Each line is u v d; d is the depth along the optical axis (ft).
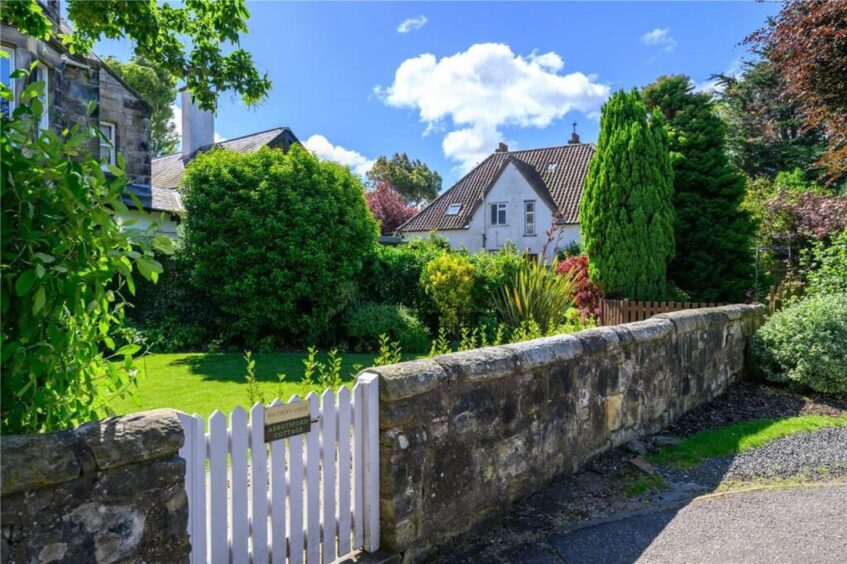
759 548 9.86
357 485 8.94
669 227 32.60
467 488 10.31
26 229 5.36
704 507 11.53
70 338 6.33
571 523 10.85
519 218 79.36
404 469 9.12
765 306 25.77
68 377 6.47
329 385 15.88
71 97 34.83
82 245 5.82
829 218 42.01
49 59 31.30
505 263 37.14
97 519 5.63
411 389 9.11
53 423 6.31
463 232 84.33
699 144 35.63
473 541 10.23
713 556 9.60
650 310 28.84
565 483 12.69
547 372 12.34
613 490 12.39
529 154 89.56
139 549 5.98
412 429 9.28
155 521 6.12
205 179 31.71
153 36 12.74
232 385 21.54
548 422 12.38
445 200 90.27
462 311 35.06
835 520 10.89
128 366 7.47
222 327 32.83
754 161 89.71
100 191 6.02
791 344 20.77
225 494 7.25
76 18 12.23
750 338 23.24
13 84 28.32
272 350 31.73
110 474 5.74
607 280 32.40
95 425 5.88
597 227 32.81
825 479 13.01
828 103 30.25
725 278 34.76
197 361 27.30
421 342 32.68
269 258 30.99
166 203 42.68
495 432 10.94
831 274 25.72
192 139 62.44
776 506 11.56
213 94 14.15
